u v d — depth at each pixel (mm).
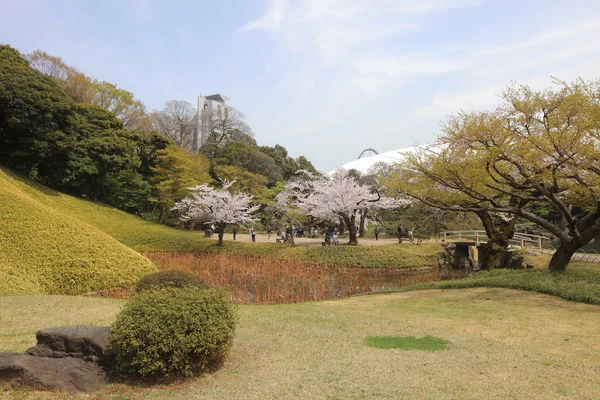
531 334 7664
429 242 29297
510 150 12453
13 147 28891
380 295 13633
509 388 4883
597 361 6066
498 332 7832
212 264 22500
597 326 8258
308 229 39781
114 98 45375
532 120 13000
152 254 26781
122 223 32625
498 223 23094
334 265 24375
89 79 43000
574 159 11438
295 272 20000
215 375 5254
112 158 34594
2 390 4441
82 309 9188
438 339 7160
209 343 5137
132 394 4602
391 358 5992
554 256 14367
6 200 15828
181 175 37312
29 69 29266
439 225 32312
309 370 5445
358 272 22938
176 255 26234
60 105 28281
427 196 15867
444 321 8844
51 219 15875
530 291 12109
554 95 12586
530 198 13789
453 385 4945
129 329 4867
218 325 5320
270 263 23281
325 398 4535
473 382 5055
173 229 35781
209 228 34562
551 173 11641
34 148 28031
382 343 6859
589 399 4613
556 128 12477
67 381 4602
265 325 8109
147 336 4844
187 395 4590
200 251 28641
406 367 5582
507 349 6562
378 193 28078
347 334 7492
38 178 33438
